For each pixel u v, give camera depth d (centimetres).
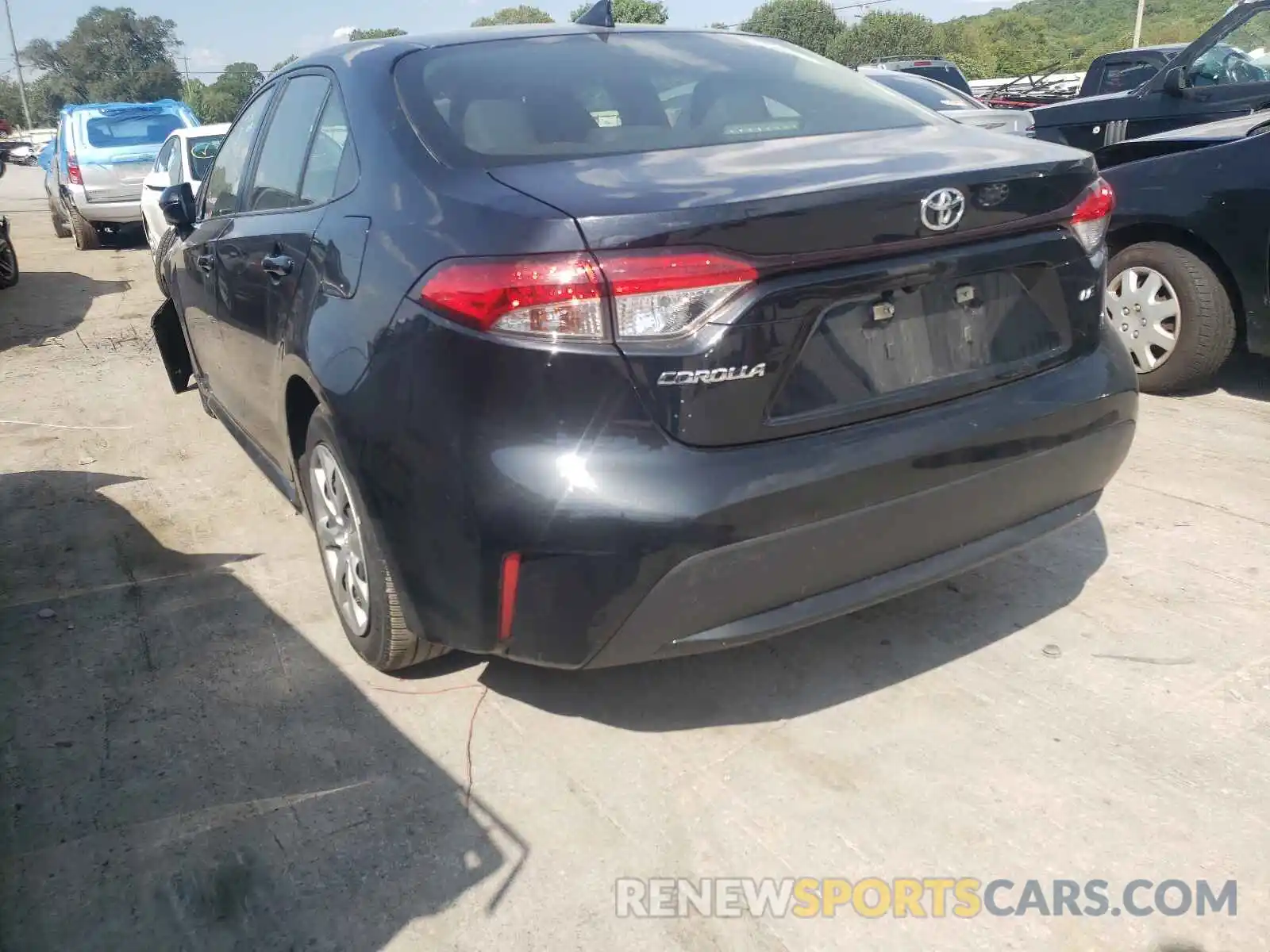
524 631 232
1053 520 277
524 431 219
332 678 302
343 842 238
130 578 373
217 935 214
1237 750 257
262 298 327
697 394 216
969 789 248
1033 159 254
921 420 242
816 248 221
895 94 330
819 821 240
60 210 1465
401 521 243
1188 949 203
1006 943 207
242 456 496
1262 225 452
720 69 313
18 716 289
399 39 321
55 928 217
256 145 378
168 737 278
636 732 273
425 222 242
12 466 497
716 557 220
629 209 213
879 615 324
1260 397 505
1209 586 332
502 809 247
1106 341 281
